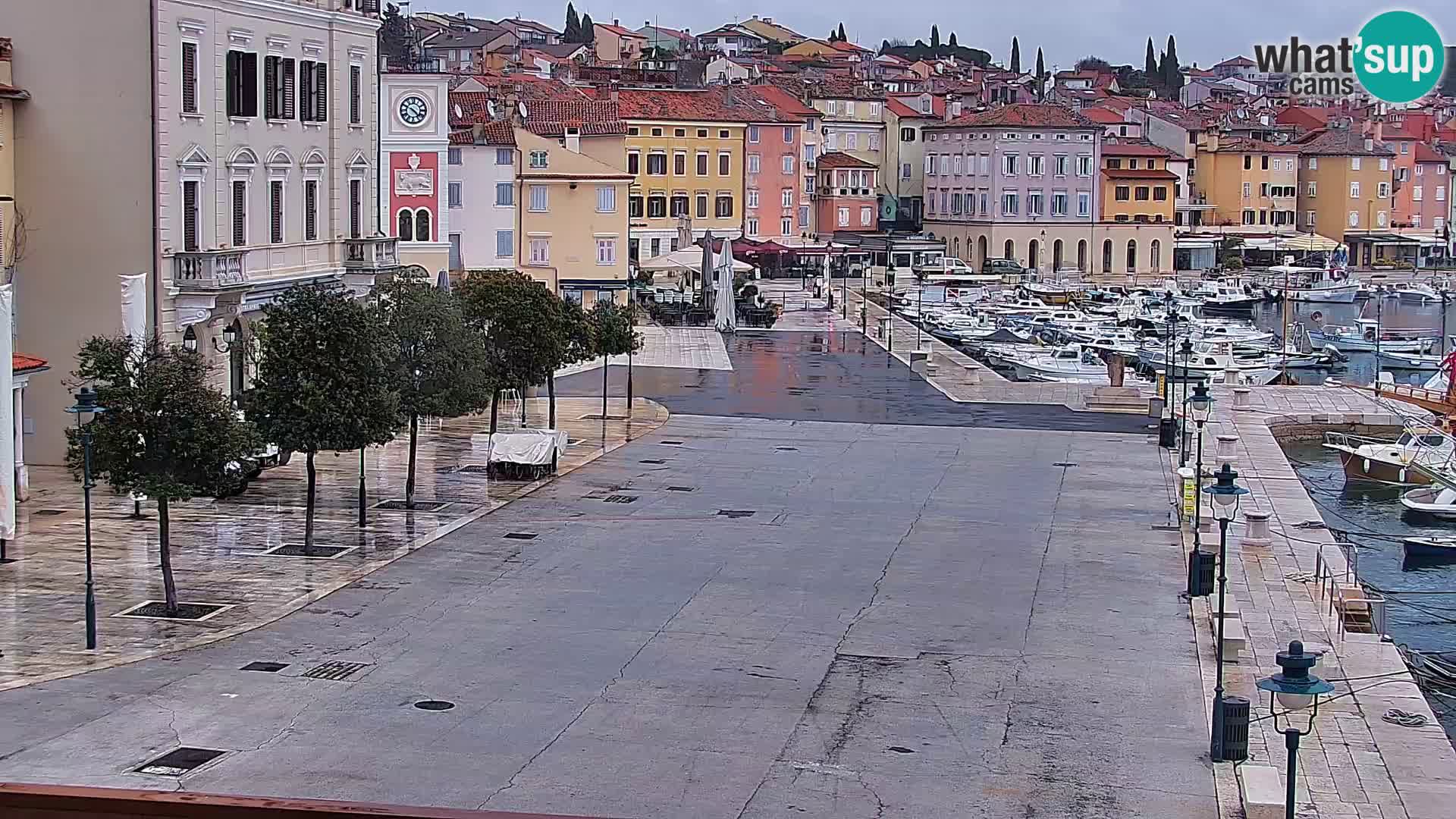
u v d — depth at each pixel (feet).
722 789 101.30
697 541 171.12
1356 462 257.14
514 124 448.65
